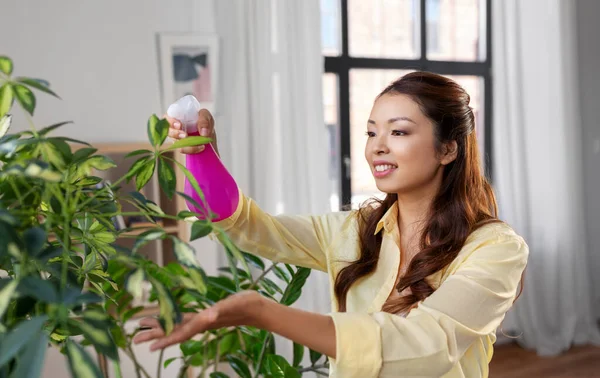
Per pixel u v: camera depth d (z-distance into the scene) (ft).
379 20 13.64
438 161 4.06
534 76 14.38
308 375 11.78
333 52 13.24
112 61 10.70
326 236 4.65
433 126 4.00
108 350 1.73
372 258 4.33
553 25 14.39
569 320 14.71
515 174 14.33
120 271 4.10
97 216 2.33
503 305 3.35
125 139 10.87
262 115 11.47
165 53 10.96
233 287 4.61
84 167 2.40
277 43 11.54
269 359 4.24
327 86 13.24
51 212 2.25
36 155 2.26
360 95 13.56
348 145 13.39
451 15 14.37
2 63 2.12
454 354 2.91
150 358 9.64
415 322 2.89
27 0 10.16
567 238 14.73
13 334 1.57
